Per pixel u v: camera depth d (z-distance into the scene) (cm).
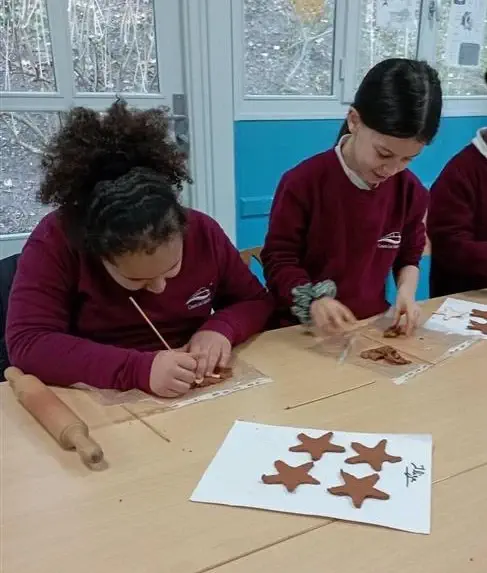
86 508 61
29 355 89
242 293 115
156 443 73
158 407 82
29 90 188
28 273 95
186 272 104
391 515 59
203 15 198
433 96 100
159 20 197
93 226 81
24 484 65
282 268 120
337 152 120
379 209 123
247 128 216
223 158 214
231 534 57
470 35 249
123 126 88
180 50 203
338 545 55
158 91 204
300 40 218
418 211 131
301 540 56
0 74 183
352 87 230
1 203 194
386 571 52
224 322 103
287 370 93
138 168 86
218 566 53
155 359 87
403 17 232
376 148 104
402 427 76
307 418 78
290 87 222
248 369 94
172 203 83
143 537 57
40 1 182
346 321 104
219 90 207
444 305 125
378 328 112
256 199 223
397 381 89
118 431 76
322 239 124
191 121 207
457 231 153
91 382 87
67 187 85
